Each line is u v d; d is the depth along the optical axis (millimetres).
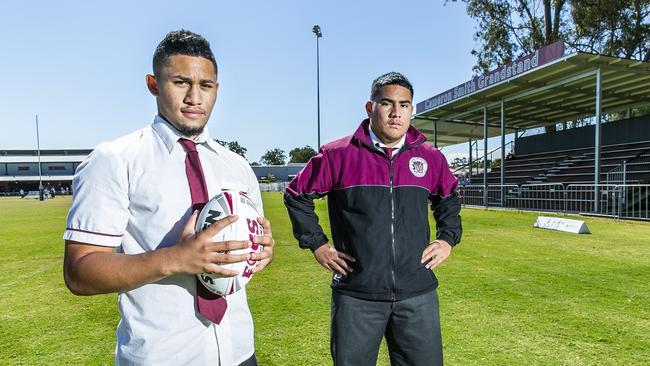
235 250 1072
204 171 1248
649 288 4133
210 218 1120
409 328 1937
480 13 22953
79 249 1023
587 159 17453
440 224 2152
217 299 1197
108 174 1063
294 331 3131
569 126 25562
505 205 15000
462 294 3988
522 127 21656
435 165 2080
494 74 13602
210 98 1219
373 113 1980
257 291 4305
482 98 15383
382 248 1908
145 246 1111
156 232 1113
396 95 1907
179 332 1130
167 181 1146
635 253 6004
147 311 1112
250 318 1365
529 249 6441
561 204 12602
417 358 1944
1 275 5496
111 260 985
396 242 1925
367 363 1933
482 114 18234
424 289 1955
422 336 1936
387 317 1953
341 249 2000
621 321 3223
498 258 5746
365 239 1916
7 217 15984
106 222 1042
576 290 4082
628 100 15875
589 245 6742
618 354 2643
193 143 1236
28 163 69062
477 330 3062
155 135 1193
